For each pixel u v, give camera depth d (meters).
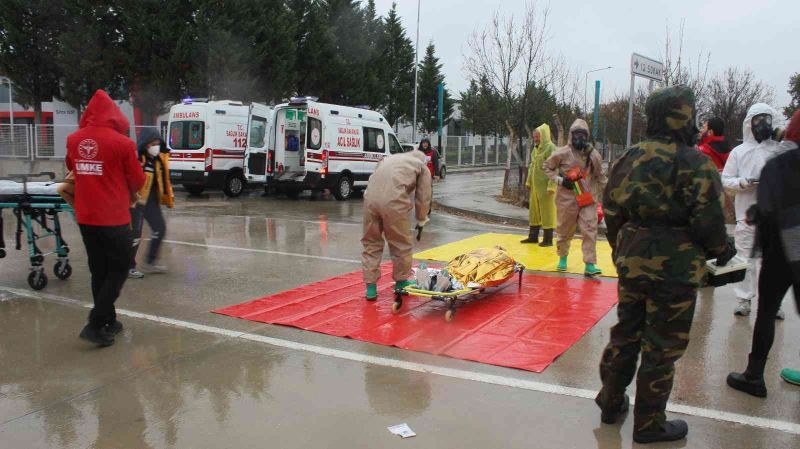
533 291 7.04
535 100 20.59
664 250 3.47
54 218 7.51
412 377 4.62
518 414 4.02
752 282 6.05
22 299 6.85
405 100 45.22
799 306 3.66
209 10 25.47
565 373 4.69
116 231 5.22
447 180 28.98
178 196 19.34
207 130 18.31
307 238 11.06
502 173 36.47
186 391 4.42
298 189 19.22
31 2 24.73
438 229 12.66
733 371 4.71
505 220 13.98
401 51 46.25
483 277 6.34
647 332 3.56
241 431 3.81
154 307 6.54
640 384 3.58
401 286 6.29
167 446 3.64
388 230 6.18
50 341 5.49
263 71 28.25
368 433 3.77
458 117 56.25
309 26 32.34
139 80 25.66
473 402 4.20
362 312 6.26
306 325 5.84
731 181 5.82
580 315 6.08
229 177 19.02
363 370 4.77
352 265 8.68
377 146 19.59
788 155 3.54
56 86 27.25
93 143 5.14
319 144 17.66
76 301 6.78
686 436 3.70
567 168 7.77
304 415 4.02
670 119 3.46
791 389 4.39
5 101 39.59
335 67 33.47
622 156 3.70
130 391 4.42
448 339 5.42
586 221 7.66
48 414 4.07
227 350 5.23
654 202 3.45
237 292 7.16
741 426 3.83
